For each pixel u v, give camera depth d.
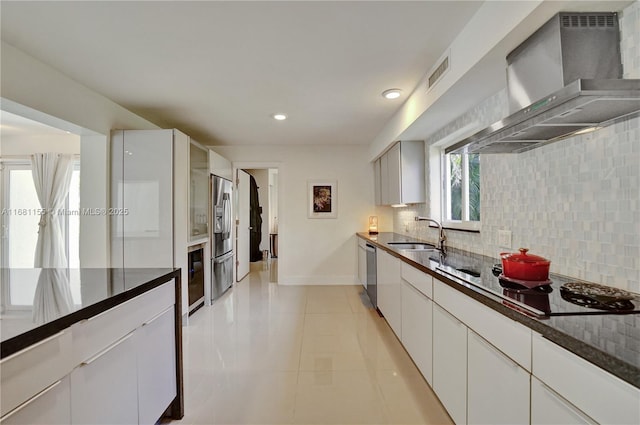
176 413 1.75
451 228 2.90
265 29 1.80
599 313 1.01
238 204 5.28
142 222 3.01
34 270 1.77
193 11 1.63
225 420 1.74
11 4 1.56
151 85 2.59
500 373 1.16
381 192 4.54
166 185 3.00
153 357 1.52
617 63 1.24
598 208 1.37
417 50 2.04
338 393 1.99
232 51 2.04
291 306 3.86
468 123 2.47
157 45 1.97
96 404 1.13
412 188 3.55
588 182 1.42
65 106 2.39
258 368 2.31
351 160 5.06
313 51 2.05
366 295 4.37
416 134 3.24
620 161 1.26
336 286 4.93
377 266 3.46
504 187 2.09
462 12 1.65
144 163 3.00
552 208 1.65
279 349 2.63
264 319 3.39
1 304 1.11
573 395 0.82
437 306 1.77
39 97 2.17
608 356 0.72
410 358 2.46
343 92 2.76
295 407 1.85
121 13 1.64
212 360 2.44
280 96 2.85
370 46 1.99
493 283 1.45
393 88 2.68
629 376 0.68
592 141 1.39
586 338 0.81
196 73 2.37
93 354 1.12
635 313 1.01
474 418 1.35
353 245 5.07
